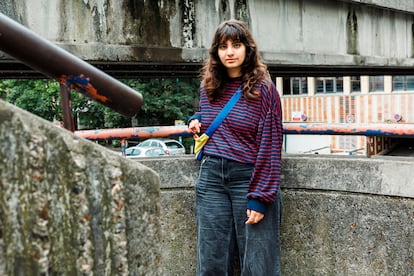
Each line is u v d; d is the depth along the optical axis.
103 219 1.31
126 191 1.37
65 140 1.22
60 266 1.20
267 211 2.58
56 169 1.20
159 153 22.59
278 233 2.66
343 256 2.88
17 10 4.54
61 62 1.37
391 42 8.59
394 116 24.16
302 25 7.02
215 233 2.69
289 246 3.04
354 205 2.82
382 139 5.22
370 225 2.78
